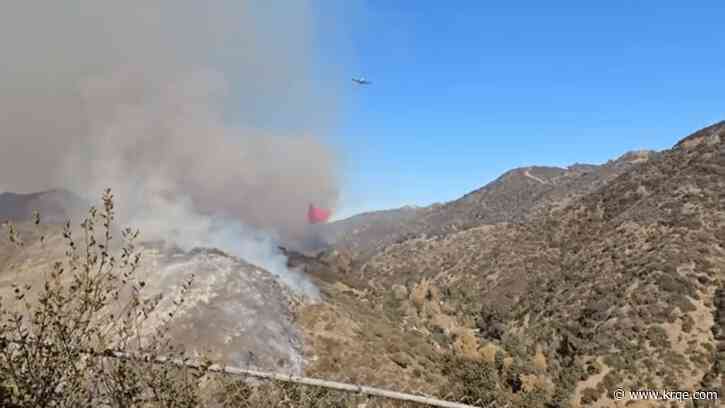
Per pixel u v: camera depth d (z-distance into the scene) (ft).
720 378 153.17
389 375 99.40
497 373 149.59
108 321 13.64
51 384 12.03
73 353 12.42
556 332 222.07
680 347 171.42
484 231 466.29
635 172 365.40
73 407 12.37
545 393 150.41
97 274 13.28
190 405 14.47
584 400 158.30
